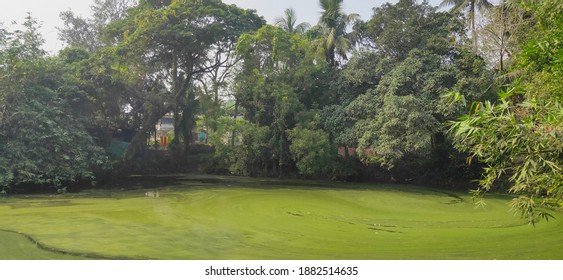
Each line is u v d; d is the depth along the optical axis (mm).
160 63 22312
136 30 19562
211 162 24031
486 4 21781
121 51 19609
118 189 16359
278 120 20344
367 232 8836
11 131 15648
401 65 16766
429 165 19422
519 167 4742
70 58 22547
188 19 20219
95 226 9219
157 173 23641
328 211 11633
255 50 21125
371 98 17484
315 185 18625
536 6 8195
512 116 4277
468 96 14719
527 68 7488
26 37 16906
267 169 22750
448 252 7020
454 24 17297
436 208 12336
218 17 20828
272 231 8898
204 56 22312
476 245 7527
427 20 18125
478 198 14289
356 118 18047
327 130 19531
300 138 19125
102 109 22625
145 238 8117
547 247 7277
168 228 9102
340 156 21219
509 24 13297
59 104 17688
